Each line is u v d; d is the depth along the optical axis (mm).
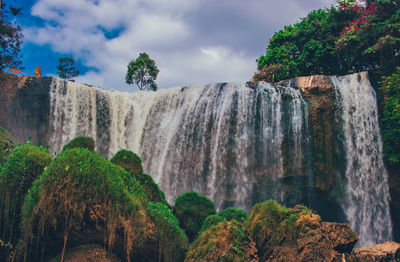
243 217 8406
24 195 6914
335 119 17188
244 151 17656
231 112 18406
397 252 6566
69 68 30000
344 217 16641
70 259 6293
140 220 6715
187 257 6879
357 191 16484
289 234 6586
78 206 6293
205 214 8938
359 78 18047
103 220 6414
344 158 16781
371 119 17203
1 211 6688
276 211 7008
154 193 8734
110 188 6512
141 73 31266
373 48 18672
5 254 6449
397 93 16562
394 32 18188
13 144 13680
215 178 17703
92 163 6594
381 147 16656
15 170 6992
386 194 16281
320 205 16672
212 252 6520
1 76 17719
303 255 6191
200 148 18516
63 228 6336
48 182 6332
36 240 6359
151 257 6754
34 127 18047
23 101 18141
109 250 6520
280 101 17781
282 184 16828
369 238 16078
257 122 17891
